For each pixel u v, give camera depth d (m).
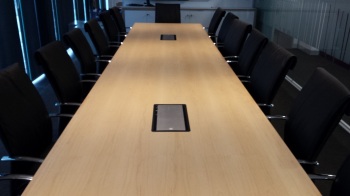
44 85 4.43
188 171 1.23
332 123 1.49
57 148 1.37
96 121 1.63
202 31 4.26
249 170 1.24
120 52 3.04
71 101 2.33
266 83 2.26
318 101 1.64
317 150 1.55
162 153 1.35
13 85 1.63
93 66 3.05
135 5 6.61
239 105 1.85
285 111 3.77
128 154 1.34
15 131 1.52
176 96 1.97
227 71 2.50
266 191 1.12
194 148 1.39
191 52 3.09
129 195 1.09
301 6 4.29
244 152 1.37
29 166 1.63
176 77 2.33
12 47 3.71
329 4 3.51
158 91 2.05
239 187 1.14
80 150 1.36
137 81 2.23
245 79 2.75
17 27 3.82
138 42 3.49
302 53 4.27
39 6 4.48
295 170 1.25
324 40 3.64
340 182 1.33
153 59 2.82
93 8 6.49
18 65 1.79
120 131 1.53
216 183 1.16
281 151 1.38
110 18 4.34
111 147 1.39
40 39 4.58
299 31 4.36
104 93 2.00
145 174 1.21
